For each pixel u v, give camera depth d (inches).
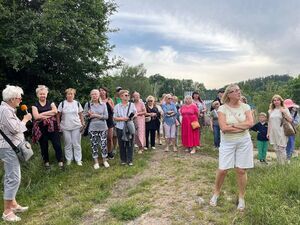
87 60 525.0
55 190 281.1
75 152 353.7
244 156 221.8
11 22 419.5
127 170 335.0
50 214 242.4
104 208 247.0
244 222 204.2
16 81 495.5
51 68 524.7
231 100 224.2
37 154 367.9
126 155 361.7
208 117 562.6
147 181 298.0
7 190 230.1
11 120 223.8
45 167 337.1
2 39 410.6
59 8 441.1
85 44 502.9
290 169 283.1
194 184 287.0
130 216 225.8
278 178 259.1
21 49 402.0
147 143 465.7
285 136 345.7
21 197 271.0
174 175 319.9
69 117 346.0
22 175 313.1
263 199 221.3
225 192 261.4
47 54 485.7
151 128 461.4
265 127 393.7
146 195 263.9
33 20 418.0
